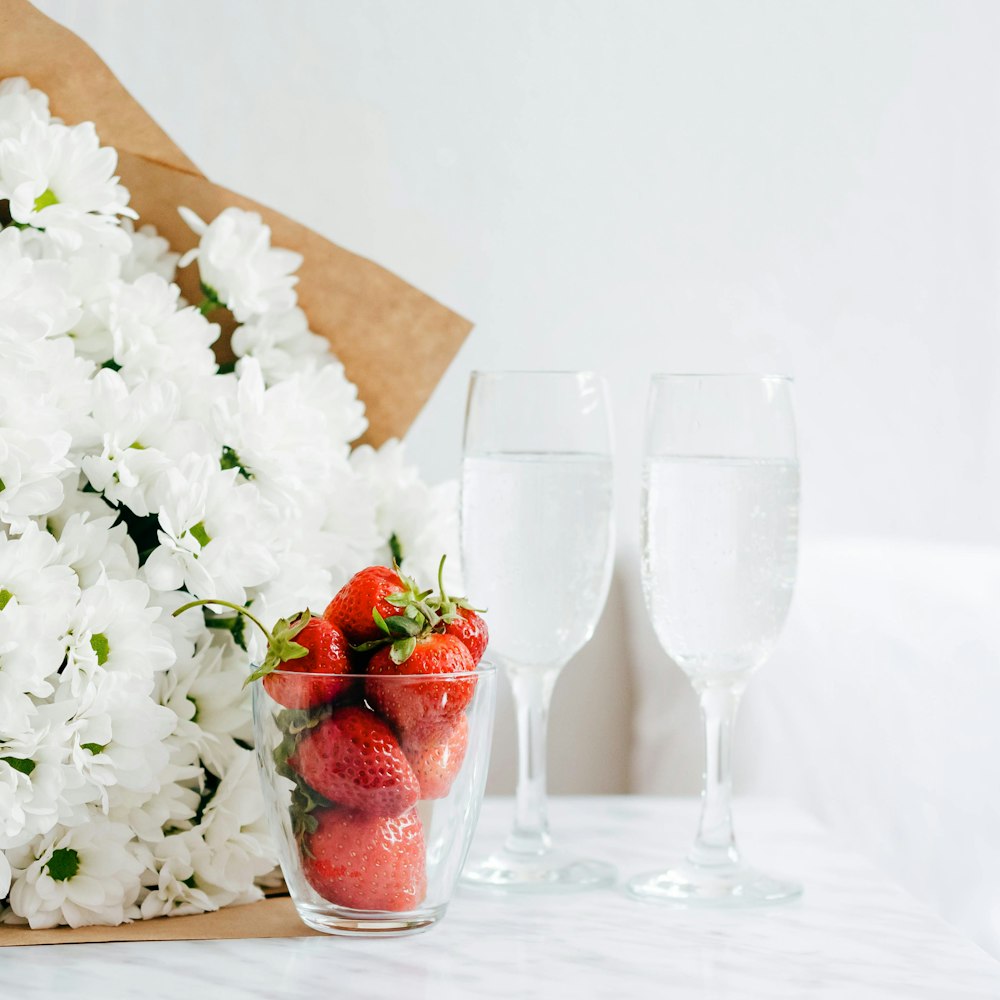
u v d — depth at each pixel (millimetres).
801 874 1052
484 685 937
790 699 1441
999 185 1736
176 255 1102
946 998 890
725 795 1033
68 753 928
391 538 1131
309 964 914
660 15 1597
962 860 1408
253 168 1491
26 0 1027
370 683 909
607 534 1034
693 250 1631
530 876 1022
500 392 1030
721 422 985
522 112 1559
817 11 1661
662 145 1609
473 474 1027
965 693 1447
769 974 913
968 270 1741
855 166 1690
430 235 1544
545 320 1585
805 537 1746
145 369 1018
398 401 1146
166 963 914
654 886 1010
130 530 1006
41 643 917
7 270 964
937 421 1765
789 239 1675
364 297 1118
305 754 910
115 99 1072
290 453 1024
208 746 995
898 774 1429
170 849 972
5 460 930
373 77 1514
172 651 954
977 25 1714
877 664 1464
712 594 982
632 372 1617
